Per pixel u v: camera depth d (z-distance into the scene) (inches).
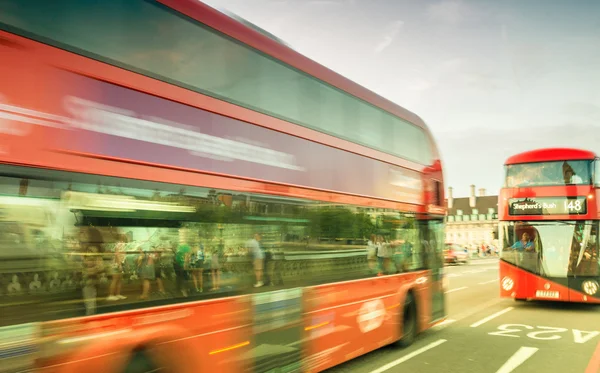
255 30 241.8
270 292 230.4
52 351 144.6
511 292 585.0
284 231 241.9
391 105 364.5
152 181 176.7
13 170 138.6
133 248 169.2
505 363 326.0
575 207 570.9
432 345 385.7
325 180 276.2
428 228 415.5
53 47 153.6
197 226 193.6
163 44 189.2
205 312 195.2
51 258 145.6
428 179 419.2
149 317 173.0
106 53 168.6
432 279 418.9
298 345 249.0
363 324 310.5
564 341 399.9
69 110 154.0
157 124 181.0
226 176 208.7
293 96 257.1
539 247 579.8
